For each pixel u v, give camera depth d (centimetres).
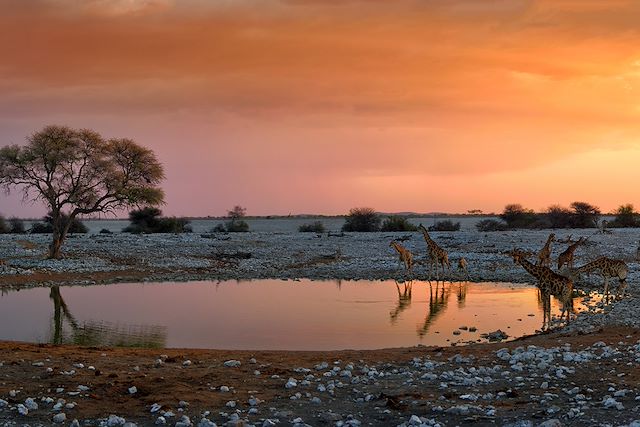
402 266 3988
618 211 7888
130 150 4516
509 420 940
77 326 2208
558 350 1434
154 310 2559
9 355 1454
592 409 972
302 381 1202
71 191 4381
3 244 4928
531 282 3303
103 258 4359
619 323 1842
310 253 4709
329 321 2244
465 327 2077
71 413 1014
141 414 1011
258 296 2955
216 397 1102
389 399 1042
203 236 6066
